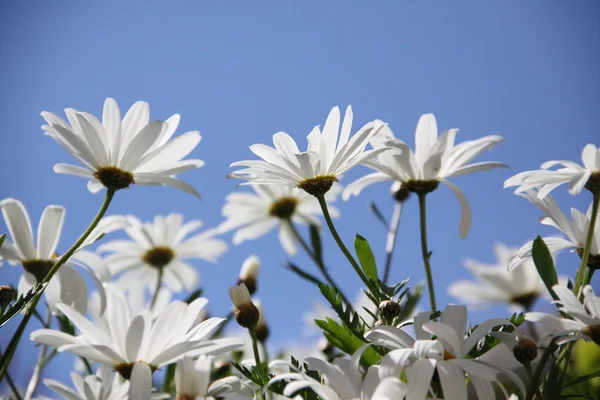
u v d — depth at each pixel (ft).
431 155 1.54
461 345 1.18
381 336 1.21
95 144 1.44
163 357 1.24
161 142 1.48
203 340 1.28
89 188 1.48
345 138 1.48
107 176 1.44
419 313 1.23
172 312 1.26
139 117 1.48
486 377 1.13
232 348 1.25
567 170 1.36
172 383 1.45
